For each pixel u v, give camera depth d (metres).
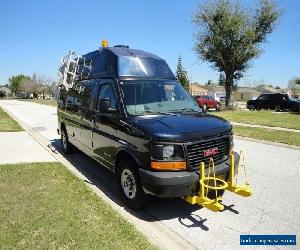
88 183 6.64
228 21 30.44
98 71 6.80
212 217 5.07
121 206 5.48
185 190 4.61
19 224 4.44
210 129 4.97
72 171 7.27
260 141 11.59
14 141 11.41
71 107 8.16
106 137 5.93
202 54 32.44
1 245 3.93
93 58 7.26
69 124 8.45
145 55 6.56
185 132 4.70
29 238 4.09
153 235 4.48
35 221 4.53
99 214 4.78
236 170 5.41
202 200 4.54
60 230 4.29
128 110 5.47
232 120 19.14
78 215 4.73
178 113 5.73
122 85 5.82
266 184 6.60
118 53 6.37
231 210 5.32
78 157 8.85
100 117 6.14
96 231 4.27
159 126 4.86
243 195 4.90
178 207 5.44
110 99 5.90
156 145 4.64
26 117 21.80
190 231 4.62
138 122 5.08
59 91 9.59
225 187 4.64
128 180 5.38
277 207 5.44
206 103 34.03
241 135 12.65
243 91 96.12
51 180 6.35
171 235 4.50
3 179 6.41
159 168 4.63
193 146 4.71
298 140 11.28
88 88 7.07
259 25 31.92
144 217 5.07
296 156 9.11
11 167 7.34
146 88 5.95
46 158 8.70
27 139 11.85
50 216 4.68
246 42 30.92
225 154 5.23
